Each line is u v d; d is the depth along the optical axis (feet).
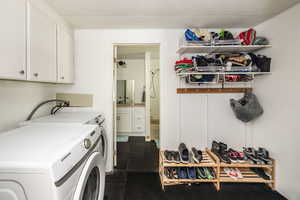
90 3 4.92
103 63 7.19
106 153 6.47
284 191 5.54
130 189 6.14
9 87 4.52
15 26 3.41
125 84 14.33
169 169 6.42
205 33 6.13
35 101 5.64
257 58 6.25
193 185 6.38
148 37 7.13
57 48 5.37
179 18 6.05
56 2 4.80
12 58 3.33
